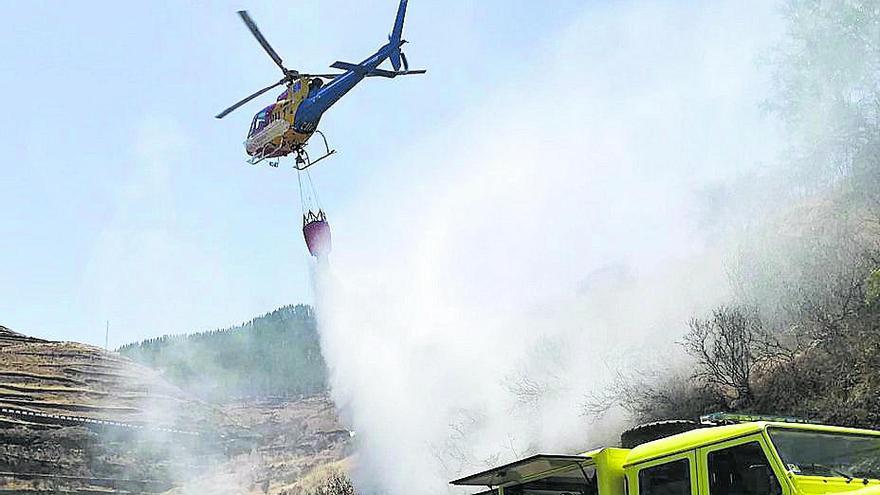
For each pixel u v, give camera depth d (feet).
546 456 27.89
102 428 243.81
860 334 59.16
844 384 57.31
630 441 31.73
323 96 91.04
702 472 24.29
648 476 25.95
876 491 21.08
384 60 96.12
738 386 63.16
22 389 290.56
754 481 22.94
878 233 69.15
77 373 315.58
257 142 94.63
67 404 281.54
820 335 62.28
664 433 30.58
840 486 22.52
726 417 29.73
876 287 59.41
